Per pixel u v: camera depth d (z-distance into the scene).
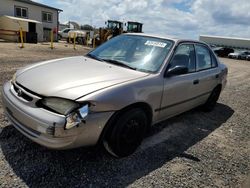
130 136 3.10
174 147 3.64
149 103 3.24
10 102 2.86
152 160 3.19
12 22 25.16
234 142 4.14
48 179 2.58
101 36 24.38
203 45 4.85
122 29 25.39
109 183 2.64
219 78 5.26
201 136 4.18
